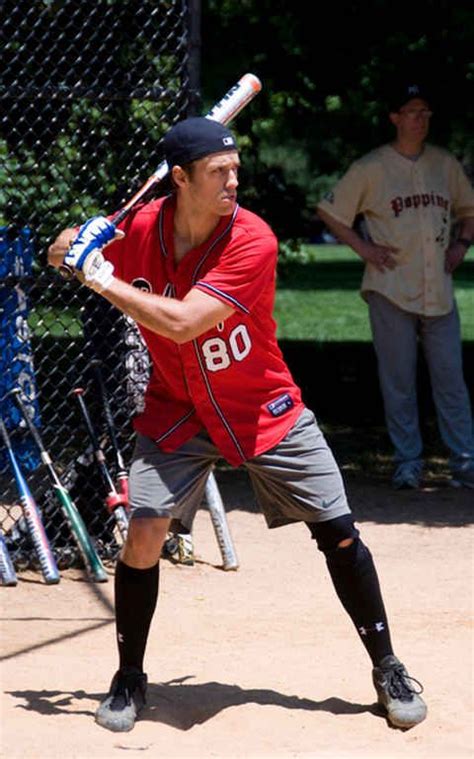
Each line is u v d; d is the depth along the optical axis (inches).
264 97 1208.8
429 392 1280.8
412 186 857.5
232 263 441.4
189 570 690.2
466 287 2492.6
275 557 719.1
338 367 1453.0
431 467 952.9
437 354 871.1
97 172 734.5
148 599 472.4
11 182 742.5
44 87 697.0
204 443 468.1
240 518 806.5
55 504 714.2
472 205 882.8
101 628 600.4
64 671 537.3
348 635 588.4
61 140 736.3
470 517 807.1
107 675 532.7
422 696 507.2
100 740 458.0
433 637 585.0
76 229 454.3
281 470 465.7
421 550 732.0
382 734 471.2
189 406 468.8
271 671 538.6
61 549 701.3
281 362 471.8
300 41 1139.3
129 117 722.8
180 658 554.6
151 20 711.7
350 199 864.3
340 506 470.9
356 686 521.7
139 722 477.7
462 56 1122.0
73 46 710.5
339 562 475.2
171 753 448.5
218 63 1160.8
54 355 860.0
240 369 454.9
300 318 1935.3
